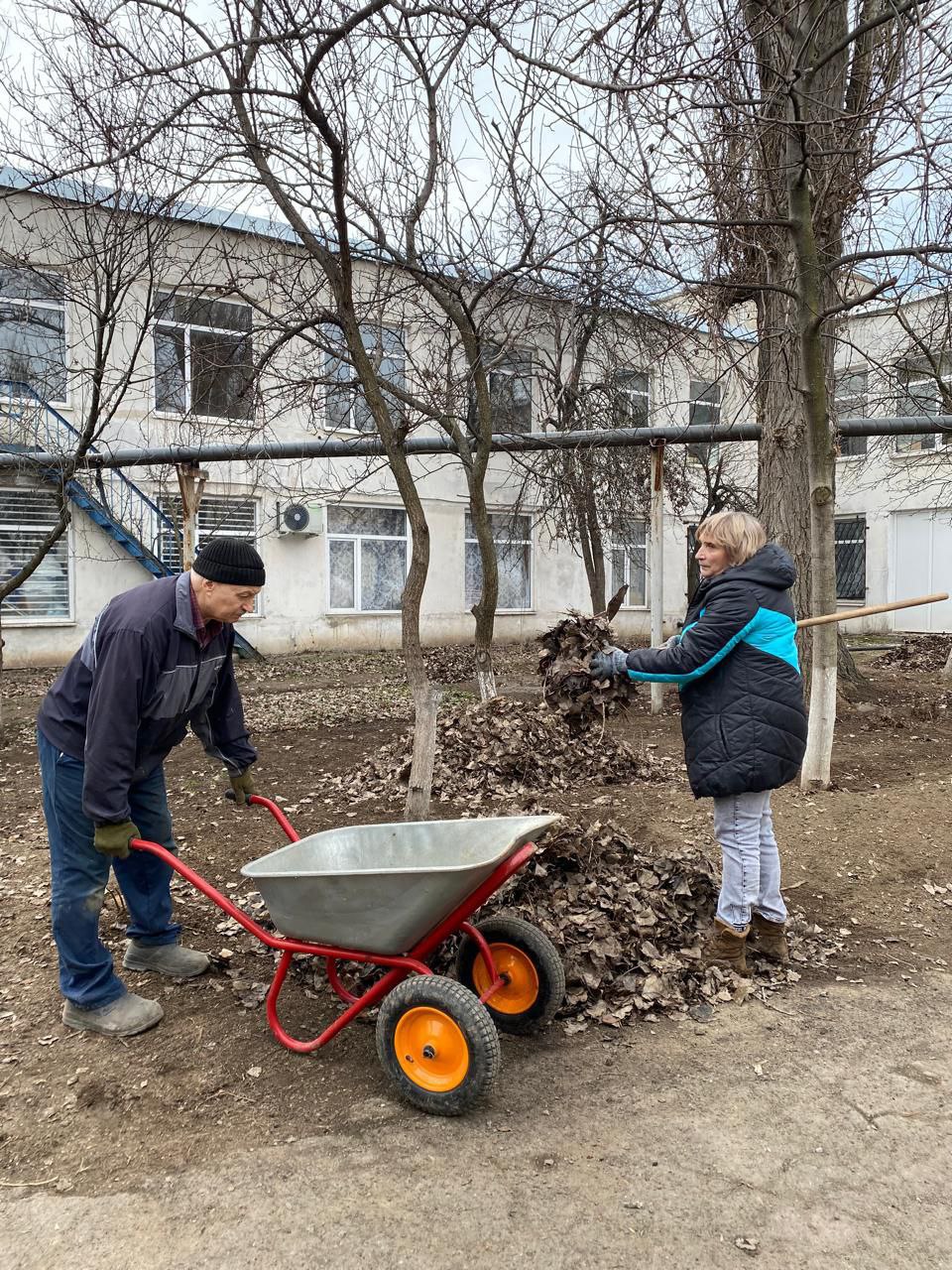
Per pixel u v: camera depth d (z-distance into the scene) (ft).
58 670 44.86
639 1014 10.63
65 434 41.68
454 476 59.36
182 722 10.48
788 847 16.07
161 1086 9.14
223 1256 6.74
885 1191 7.47
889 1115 8.58
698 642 10.54
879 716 27.63
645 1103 8.76
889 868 15.26
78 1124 8.52
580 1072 9.38
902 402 37.58
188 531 33.47
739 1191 7.44
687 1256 6.69
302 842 10.09
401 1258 6.68
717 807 11.32
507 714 22.61
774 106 16.38
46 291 24.43
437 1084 8.52
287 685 41.39
